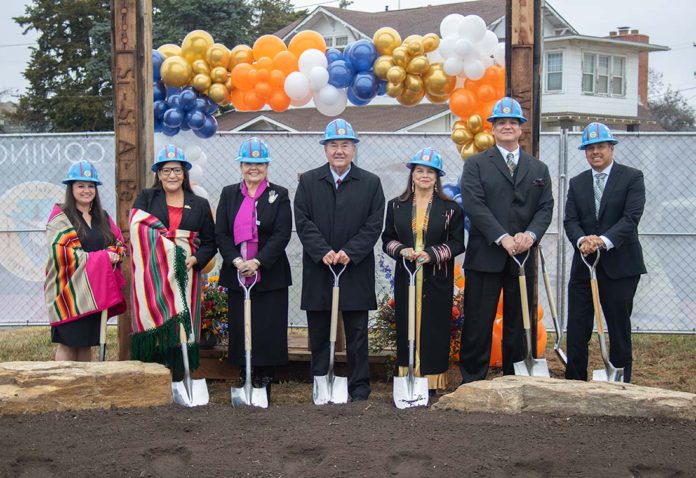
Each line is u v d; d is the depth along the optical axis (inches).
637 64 1128.8
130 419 213.2
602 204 250.4
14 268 392.2
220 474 177.0
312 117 866.1
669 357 341.7
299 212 243.4
